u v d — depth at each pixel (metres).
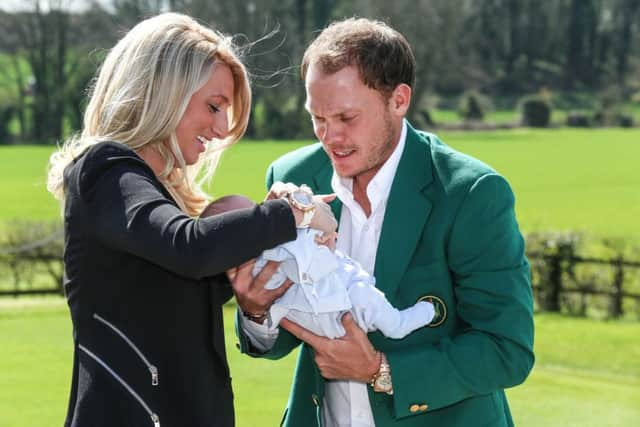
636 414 11.48
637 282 22.20
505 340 4.62
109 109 4.15
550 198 57.00
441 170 4.83
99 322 4.04
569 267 22.59
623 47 181.50
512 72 180.75
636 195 58.44
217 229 3.80
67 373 13.30
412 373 4.56
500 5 179.75
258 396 11.83
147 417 3.98
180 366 4.06
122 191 3.89
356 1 127.88
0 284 25.95
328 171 5.16
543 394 12.47
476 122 144.00
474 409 4.89
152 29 4.16
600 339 17.44
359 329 4.54
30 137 119.19
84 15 121.06
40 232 27.05
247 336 4.82
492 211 4.68
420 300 4.78
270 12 122.69
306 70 4.68
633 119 149.75
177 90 4.10
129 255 3.98
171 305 4.04
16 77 123.38
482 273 4.67
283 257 4.44
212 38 4.26
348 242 5.05
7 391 12.12
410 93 4.68
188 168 4.52
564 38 183.12
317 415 5.11
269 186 5.38
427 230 4.76
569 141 113.31
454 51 145.12
